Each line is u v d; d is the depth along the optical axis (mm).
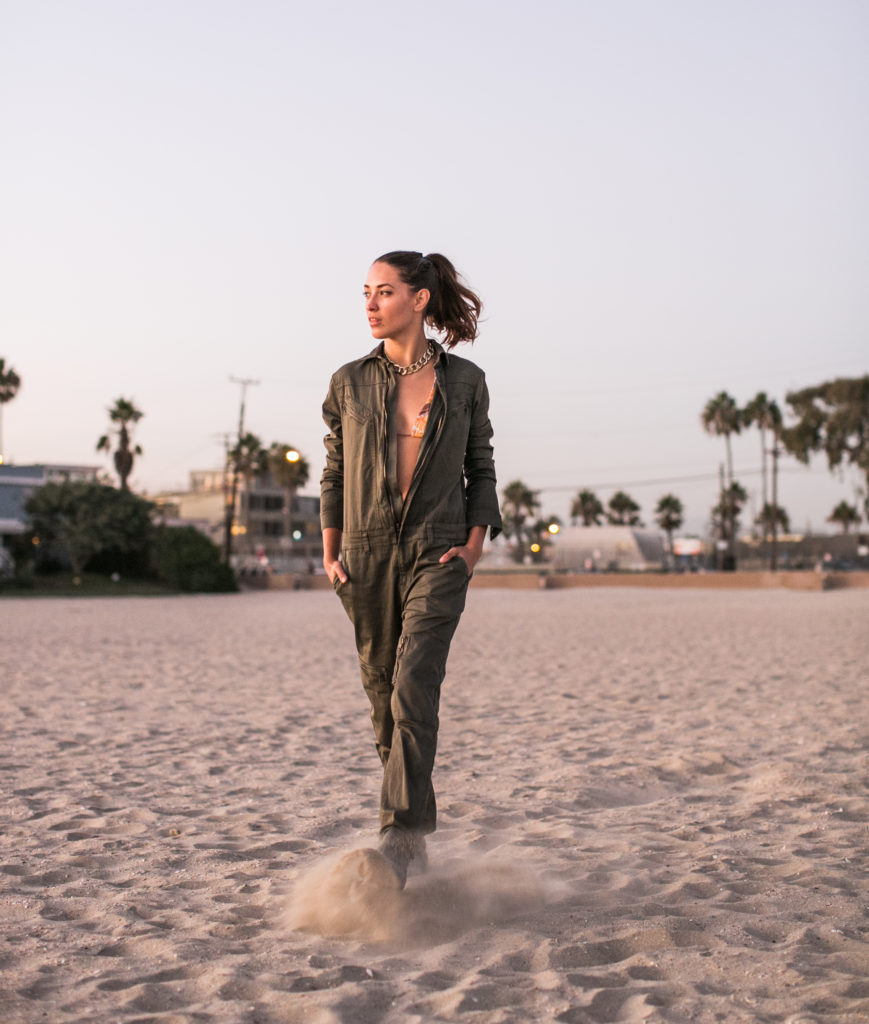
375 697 3254
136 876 3604
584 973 2547
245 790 5160
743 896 3266
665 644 15289
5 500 59812
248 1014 2307
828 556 73750
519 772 5602
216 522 96062
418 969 2602
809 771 5363
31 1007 2367
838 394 57156
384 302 3141
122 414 65500
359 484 3129
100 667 12227
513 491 98438
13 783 5320
